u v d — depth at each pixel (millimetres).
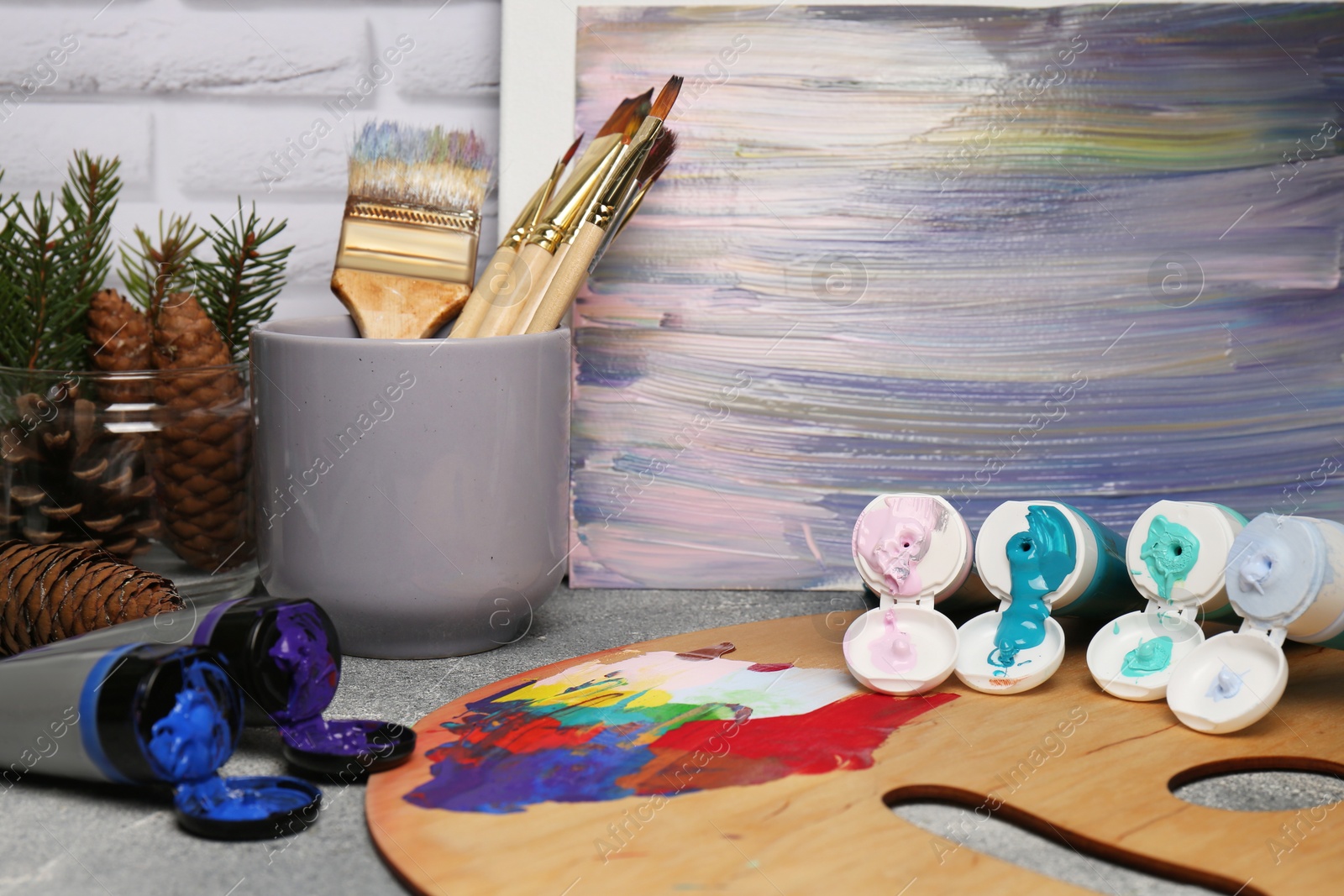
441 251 724
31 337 769
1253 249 819
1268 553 602
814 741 572
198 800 506
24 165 880
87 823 505
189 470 723
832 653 700
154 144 883
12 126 875
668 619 782
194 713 507
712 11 807
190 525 729
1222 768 557
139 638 558
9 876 454
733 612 798
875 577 674
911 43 807
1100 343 825
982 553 675
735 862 449
